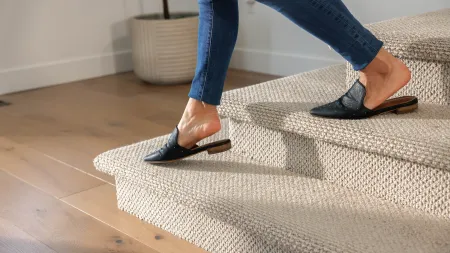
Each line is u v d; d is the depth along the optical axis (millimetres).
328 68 2047
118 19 3670
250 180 1558
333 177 1523
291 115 1525
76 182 1979
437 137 1298
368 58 1396
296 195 1457
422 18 1812
